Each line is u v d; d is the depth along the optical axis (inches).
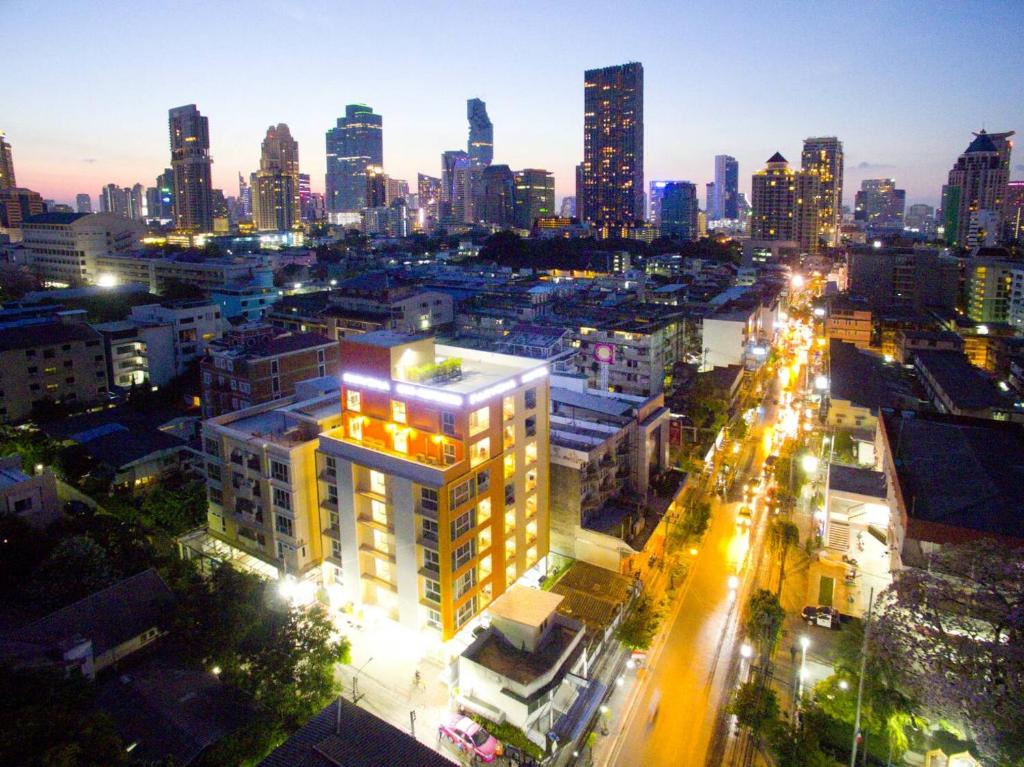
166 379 5177.2
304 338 4325.8
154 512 2940.5
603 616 2298.2
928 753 1665.8
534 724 1914.4
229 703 1747.0
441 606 2121.1
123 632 1940.2
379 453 2180.1
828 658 2188.7
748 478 3737.7
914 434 2669.8
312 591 2447.1
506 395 2281.0
